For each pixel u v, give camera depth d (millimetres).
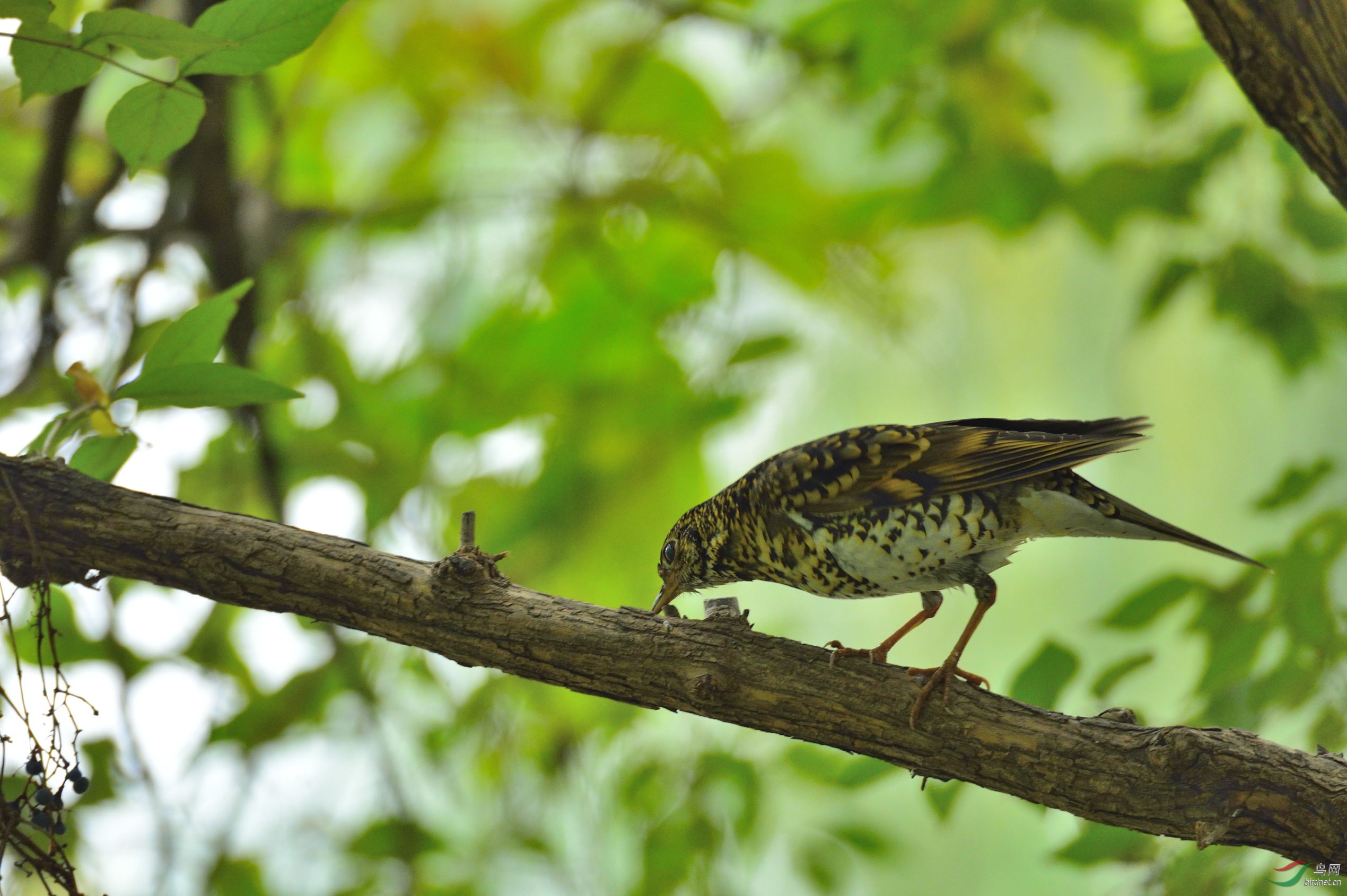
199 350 5738
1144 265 15164
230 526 5594
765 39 11359
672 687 5625
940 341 17438
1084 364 18141
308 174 13422
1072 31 11773
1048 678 6770
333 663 10141
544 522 12078
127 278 10008
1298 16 5277
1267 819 5043
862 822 9156
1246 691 6902
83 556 5516
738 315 12656
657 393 12273
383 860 9555
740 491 7332
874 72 11250
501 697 10086
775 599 15062
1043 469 6504
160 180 11930
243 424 11125
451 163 13086
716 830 8734
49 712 4883
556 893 9867
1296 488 7348
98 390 5699
